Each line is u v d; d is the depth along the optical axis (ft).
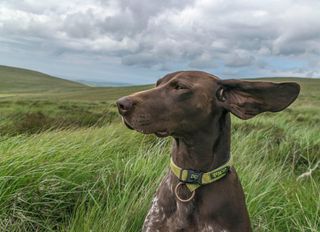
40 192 2.87
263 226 2.81
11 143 3.53
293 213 3.03
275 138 5.58
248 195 3.02
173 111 1.89
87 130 4.44
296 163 4.76
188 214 1.92
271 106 1.93
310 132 6.16
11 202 2.77
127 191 2.94
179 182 1.95
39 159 3.14
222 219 1.90
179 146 1.98
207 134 1.92
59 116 6.87
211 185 1.92
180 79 1.93
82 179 3.14
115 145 3.95
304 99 26.66
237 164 3.75
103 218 2.62
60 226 2.80
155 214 2.01
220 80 1.98
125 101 1.84
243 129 5.74
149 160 3.41
